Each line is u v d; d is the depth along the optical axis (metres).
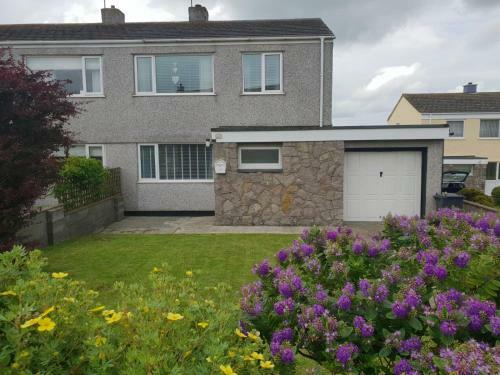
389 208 10.67
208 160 13.45
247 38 12.81
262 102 13.16
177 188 13.45
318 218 10.25
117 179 13.05
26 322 1.66
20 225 6.16
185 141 13.35
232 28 13.93
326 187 10.18
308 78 13.00
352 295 2.25
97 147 13.59
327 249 2.89
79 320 1.96
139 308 1.93
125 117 13.34
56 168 6.31
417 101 25.88
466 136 24.48
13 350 1.66
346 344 2.06
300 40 12.81
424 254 2.71
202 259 6.99
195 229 10.29
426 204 10.39
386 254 2.92
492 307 2.04
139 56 13.20
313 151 10.14
